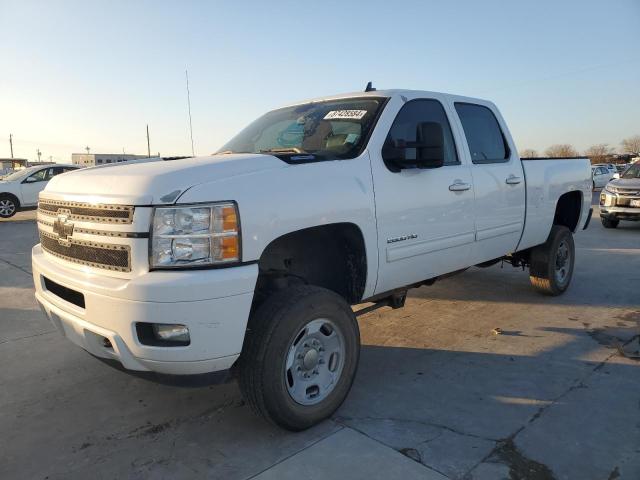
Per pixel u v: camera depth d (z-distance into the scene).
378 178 3.61
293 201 3.04
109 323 2.79
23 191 17.50
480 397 3.63
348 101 4.21
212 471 2.81
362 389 3.79
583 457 2.88
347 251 3.61
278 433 3.19
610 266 7.96
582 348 4.52
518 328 5.09
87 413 3.50
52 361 4.41
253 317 3.02
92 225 2.91
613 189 12.64
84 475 2.81
